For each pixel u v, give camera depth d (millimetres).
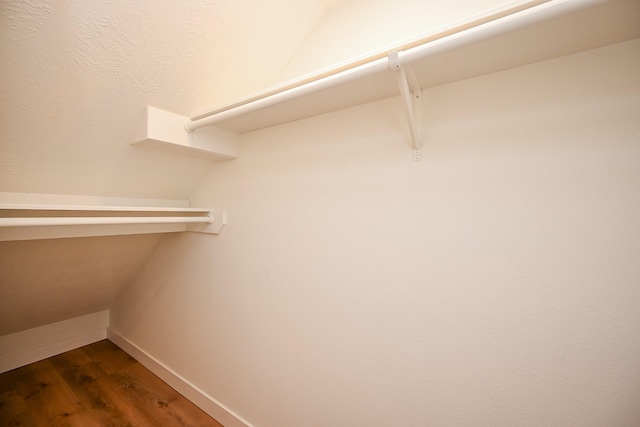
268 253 1212
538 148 673
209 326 1465
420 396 833
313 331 1061
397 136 872
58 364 1843
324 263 1032
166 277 1727
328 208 1023
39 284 1531
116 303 2164
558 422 655
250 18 1012
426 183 819
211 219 1445
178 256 1649
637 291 579
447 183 787
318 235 1049
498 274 718
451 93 790
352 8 1118
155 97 1026
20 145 927
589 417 624
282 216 1164
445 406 794
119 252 1663
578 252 631
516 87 702
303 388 1089
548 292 661
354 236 958
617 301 595
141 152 1190
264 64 1215
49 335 1935
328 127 1029
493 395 728
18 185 1037
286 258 1147
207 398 1443
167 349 1717
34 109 858
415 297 839
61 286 1648
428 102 824
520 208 692
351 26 1105
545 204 665
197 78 1063
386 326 892
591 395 621
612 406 602
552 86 662
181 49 945
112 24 781
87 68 839
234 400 1336
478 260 744
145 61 909
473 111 757
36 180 1060
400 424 868
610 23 535
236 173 1355
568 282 641
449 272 784
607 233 605
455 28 589
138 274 1935
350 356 969
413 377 845
